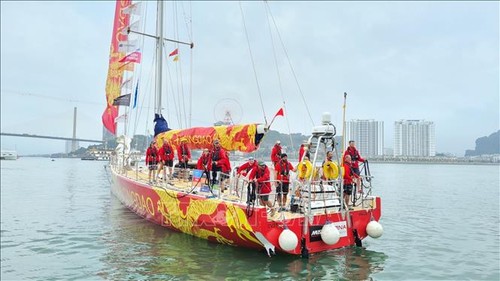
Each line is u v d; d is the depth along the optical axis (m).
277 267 8.84
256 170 9.60
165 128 15.77
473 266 9.66
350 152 10.82
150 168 13.68
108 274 8.78
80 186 34.22
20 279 8.69
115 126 23.88
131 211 15.98
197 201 10.45
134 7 20.06
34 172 63.44
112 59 23.80
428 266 9.55
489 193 29.84
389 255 10.38
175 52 19.41
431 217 17.42
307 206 9.36
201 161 11.92
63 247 11.30
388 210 19.61
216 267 8.91
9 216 17.05
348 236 10.01
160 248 10.59
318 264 9.08
